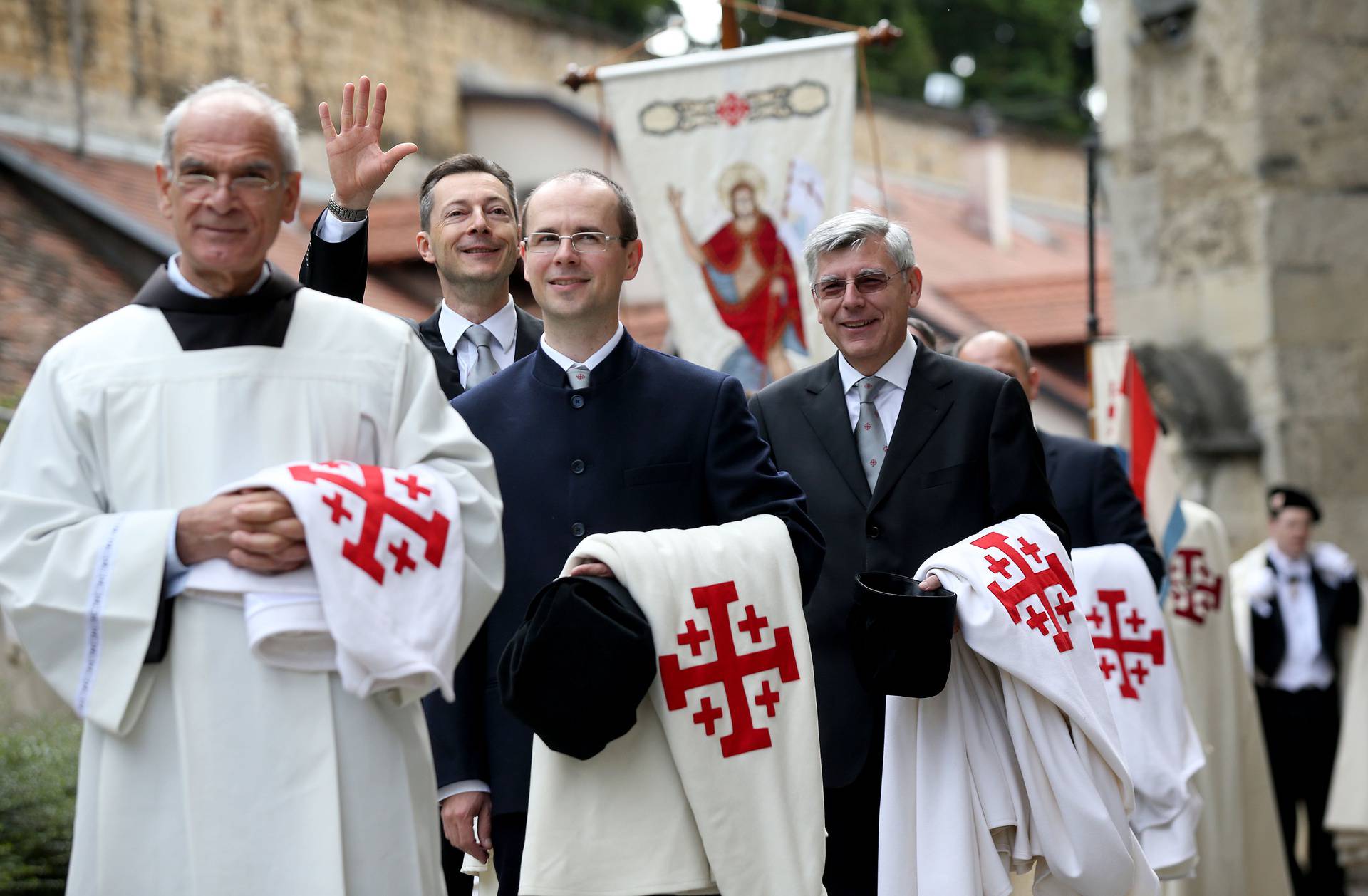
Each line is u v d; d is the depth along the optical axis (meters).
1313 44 11.56
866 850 4.53
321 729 3.06
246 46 14.98
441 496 3.17
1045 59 28.92
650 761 3.67
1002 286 19.55
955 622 4.18
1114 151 12.26
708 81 6.76
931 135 24.66
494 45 18.00
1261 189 11.43
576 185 4.12
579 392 4.11
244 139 3.07
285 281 3.23
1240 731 7.53
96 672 3.00
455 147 17.48
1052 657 4.17
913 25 27.27
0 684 7.97
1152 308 12.06
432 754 3.69
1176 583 7.52
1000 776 4.27
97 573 2.99
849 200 6.67
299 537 3.00
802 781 3.68
